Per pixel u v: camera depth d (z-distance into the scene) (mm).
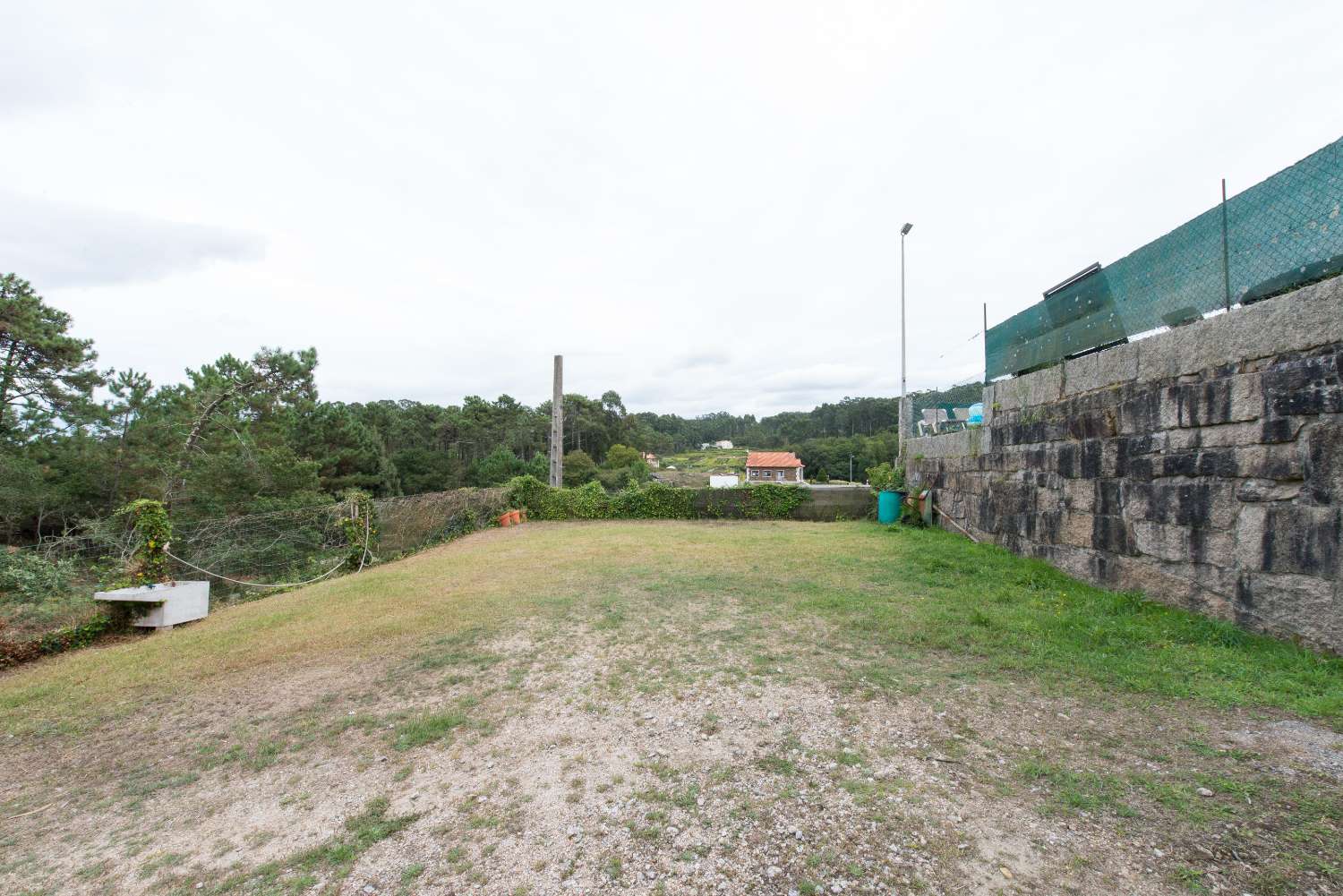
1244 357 4102
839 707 3275
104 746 3340
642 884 1914
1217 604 4305
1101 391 5777
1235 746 2631
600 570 8359
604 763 2779
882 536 11016
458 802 2500
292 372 18609
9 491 12969
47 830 2479
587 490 17969
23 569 8961
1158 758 2564
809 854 2031
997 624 4633
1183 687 3258
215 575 8523
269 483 15664
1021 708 3152
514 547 11523
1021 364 7879
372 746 3117
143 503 7094
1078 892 1788
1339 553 3412
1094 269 6125
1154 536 4969
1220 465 4281
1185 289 4848
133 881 2088
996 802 2297
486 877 1993
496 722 3322
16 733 3568
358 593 7523
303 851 2211
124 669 4852
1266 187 4062
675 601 6195
